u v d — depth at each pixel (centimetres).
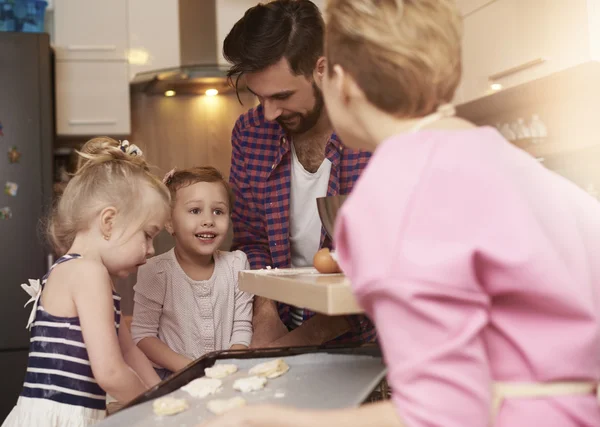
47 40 294
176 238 162
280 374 101
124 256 125
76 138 338
